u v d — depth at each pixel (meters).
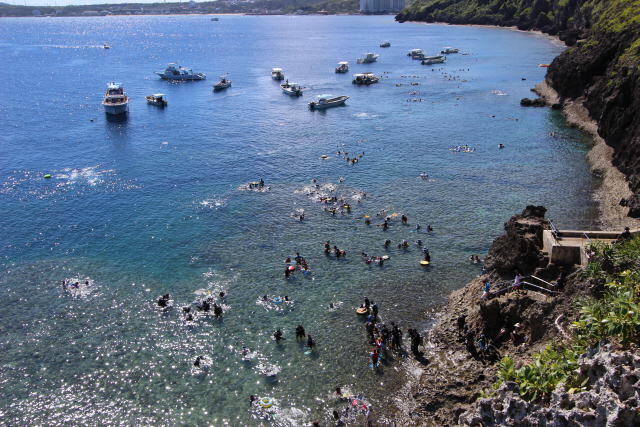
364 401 36.12
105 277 52.81
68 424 34.94
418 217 65.38
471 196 71.44
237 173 82.81
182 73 178.38
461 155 89.44
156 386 38.22
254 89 159.75
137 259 56.34
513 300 40.47
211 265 55.00
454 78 169.88
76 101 140.38
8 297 49.38
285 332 44.00
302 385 37.97
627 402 19.00
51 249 58.69
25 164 87.56
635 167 66.44
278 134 105.56
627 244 36.59
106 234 62.22
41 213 68.19
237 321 45.50
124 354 41.53
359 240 59.78
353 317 45.78
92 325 45.19
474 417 23.73
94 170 84.81
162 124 115.38
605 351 22.05
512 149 91.69
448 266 53.62
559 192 71.38
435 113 121.56
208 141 101.19
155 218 66.50
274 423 34.62
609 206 64.56
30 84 169.50
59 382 38.66
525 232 47.16
